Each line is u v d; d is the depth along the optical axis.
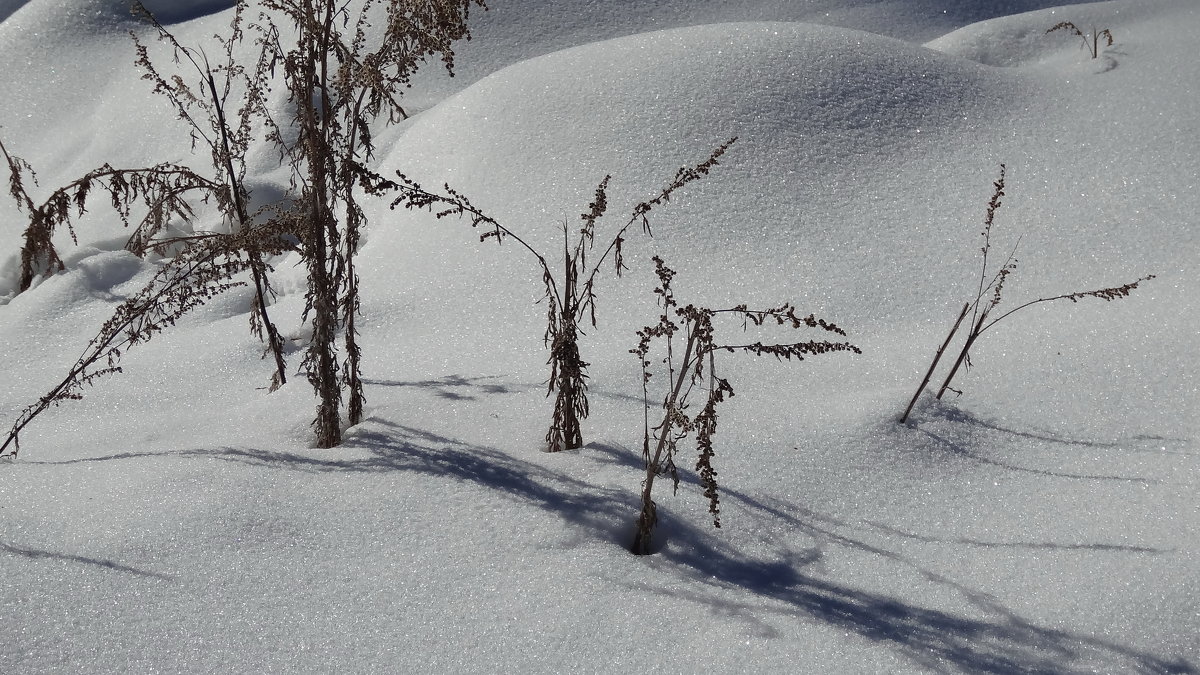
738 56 5.43
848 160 4.93
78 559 2.41
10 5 9.09
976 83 5.70
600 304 4.15
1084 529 2.70
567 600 2.38
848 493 2.88
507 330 4.04
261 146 6.21
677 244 4.43
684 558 2.59
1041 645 2.27
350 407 3.28
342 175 3.01
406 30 3.04
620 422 3.24
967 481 2.96
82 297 4.75
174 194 4.05
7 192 6.38
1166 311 3.75
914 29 8.78
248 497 2.68
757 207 4.60
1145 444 3.08
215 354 4.00
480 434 3.15
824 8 8.93
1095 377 3.42
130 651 2.16
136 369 3.93
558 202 4.68
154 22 4.58
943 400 3.33
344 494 2.74
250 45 7.46
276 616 2.29
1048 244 4.43
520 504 2.72
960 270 4.30
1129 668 2.21
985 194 4.79
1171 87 5.53
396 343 4.01
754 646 2.23
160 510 2.60
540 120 5.18
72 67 7.69
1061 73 6.11
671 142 4.89
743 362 3.66
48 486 2.73
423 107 6.70
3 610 2.22
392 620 2.30
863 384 3.52
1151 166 4.88
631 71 5.36
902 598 2.44
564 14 7.97
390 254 4.68
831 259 4.36
